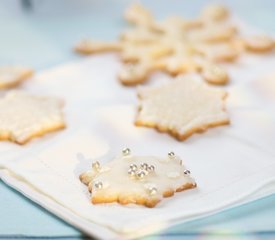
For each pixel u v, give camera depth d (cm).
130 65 50
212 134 42
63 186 37
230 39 55
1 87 48
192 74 50
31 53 54
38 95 47
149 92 46
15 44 56
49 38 57
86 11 64
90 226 33
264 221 34
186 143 41
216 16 59
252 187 36
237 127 42
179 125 41
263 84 47
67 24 61
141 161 38
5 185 38
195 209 34
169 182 36
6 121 42
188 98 44
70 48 55
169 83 47
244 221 34
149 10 62
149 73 51
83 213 34
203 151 40
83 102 46
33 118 43
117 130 42
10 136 41
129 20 60
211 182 37
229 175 37
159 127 42
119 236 32
